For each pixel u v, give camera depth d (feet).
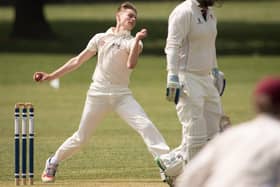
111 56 127.54
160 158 121.49
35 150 174.60
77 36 519.19
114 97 128.36
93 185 131.54
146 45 473.26
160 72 360.89
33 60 403.13
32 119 128.67
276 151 67.41
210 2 119.96
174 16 119.34
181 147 121.49
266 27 599.16
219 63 395.55
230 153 68.54
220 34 545.44
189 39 119.65
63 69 132.05
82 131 130.93
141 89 306.55
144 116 127.54
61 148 132.36
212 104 121.80
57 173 147.13
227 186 67.82
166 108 253.03
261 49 463.83
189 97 119.03
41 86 315.17
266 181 67.31
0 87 311.06
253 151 67.72
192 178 70.33
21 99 276.00
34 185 129.90
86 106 130.11
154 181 137.49
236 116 233.14
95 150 174.70
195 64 119.65
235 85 319.47
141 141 188.24
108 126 214.48
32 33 503.61
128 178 141.90
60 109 250.37
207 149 70.49
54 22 609.83
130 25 128.57
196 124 119.03
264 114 69.56
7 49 452.35
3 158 163.94
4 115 234.17
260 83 70.95
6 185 131.03
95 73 130.11
